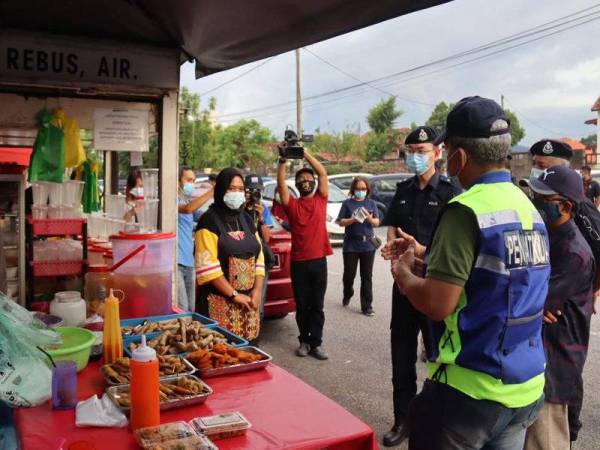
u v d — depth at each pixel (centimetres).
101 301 305
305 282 527
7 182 330
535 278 184
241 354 239
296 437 177
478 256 177
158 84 358
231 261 347
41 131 334
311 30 284
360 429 183
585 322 276
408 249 209
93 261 362
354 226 686
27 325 212
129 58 350
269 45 325
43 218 348
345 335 602
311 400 206
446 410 184
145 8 319
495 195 183
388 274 953
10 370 197
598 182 1406
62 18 327
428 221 377
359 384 463
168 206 375
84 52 339
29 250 341
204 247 342
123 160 624
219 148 3619
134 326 282
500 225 178
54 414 193
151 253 308
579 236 279
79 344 234
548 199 275
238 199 348
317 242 523
